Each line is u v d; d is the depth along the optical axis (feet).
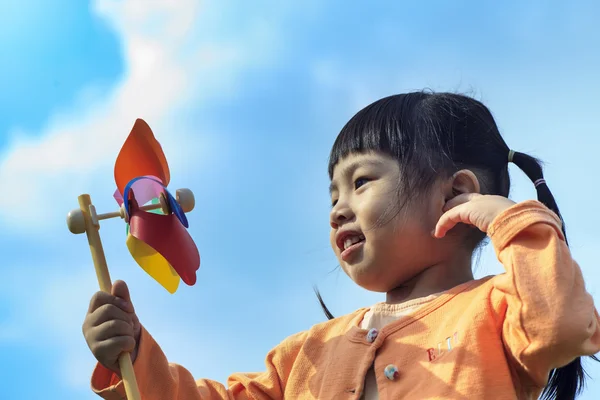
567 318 8.06
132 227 8.70
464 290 9.30
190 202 9.11
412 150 9.97
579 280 8.34
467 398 8.33
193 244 9.07
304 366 10.02
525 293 8.23
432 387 8.58
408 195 9.77
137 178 8.76
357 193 9.98
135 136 8.96
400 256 9.72
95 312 8.74
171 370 9.51
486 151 10.55
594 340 8.30
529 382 8.62
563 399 10.00
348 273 10.02
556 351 8.15
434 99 10.60
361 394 9.10
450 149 10.26
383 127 10.15
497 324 8.73
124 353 8.70
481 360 8.52
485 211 8.85
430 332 9.08
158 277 9.21
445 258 9.84
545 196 10.58
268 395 10.14
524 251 8.43
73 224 8.93
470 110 10.68
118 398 8.97
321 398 9.34
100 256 8.89
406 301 9.73
